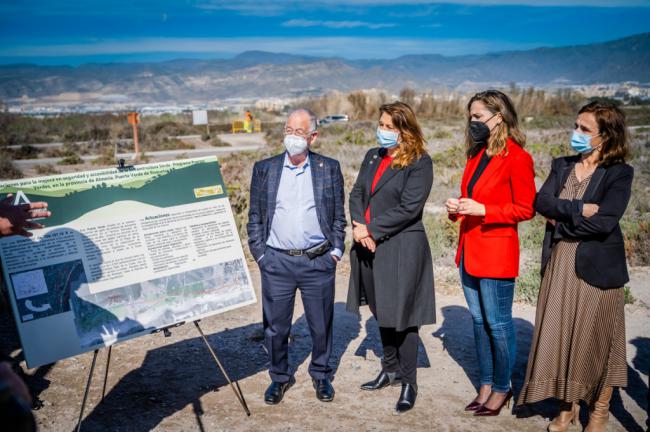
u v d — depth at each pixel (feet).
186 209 10.95
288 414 11.52
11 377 4.93
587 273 9.70
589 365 9.97
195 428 10.98
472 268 10.92
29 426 4.74
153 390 12.57
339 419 11.30
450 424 11.10
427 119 132.57
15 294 9.09
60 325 9.37
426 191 11.11
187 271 10.74
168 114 161.38
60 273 9.48
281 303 11.87
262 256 11.78
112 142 94.32
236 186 30.58
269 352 12.19
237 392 11.41
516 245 10.80
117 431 10.83
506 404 11.77
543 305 10.43
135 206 10.42
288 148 11.08
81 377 13.16
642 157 47.67
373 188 11.73
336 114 139.85
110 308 9.86
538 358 10.33
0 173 59.77
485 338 11.48
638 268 21.39
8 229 7.56
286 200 11.51
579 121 9.79
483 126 10.40
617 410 11.54
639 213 29.60
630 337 15.25
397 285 11.35
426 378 13.21
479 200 10.77
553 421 10.74
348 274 21.45
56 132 118.93
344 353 14.66
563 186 10.35
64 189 9.84
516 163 10.24
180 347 14.99
